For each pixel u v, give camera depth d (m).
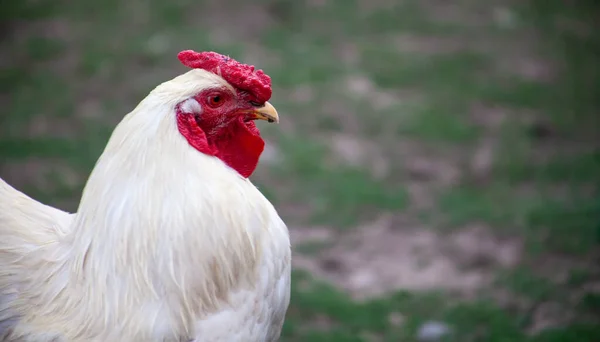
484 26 16.84
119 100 12.76
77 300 4.43
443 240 9.30
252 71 4.62
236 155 4.72
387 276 8.60
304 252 8.97
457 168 11.09
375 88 13.56
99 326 4.33
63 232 4.87
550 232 9.39
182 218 4.23
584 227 9.42
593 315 7.84
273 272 4.51
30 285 4.58
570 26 17.14
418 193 10.40
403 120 12.40
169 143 4.28
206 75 4.46
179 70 13.88
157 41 15.01
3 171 10.33
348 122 12.27
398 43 15.64
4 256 4.64
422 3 18.00
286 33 15.75
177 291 4.26
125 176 4.29
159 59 14.26
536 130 12.33
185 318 4.29
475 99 13.34
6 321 4.55
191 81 4.41
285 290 4.68
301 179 10.52
